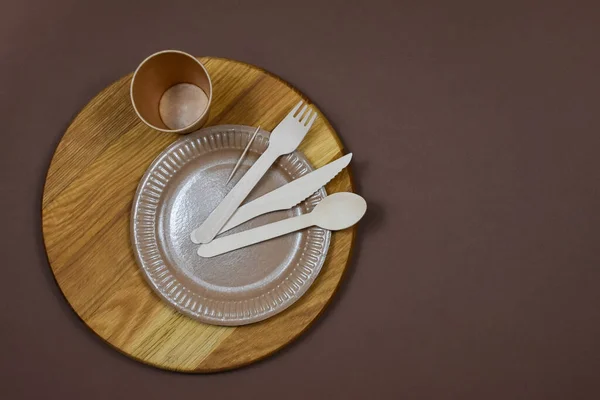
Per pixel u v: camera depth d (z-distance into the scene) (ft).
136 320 3.00
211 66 3.12
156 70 2.91
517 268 3.42
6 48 3.50
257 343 2.99
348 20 3.56
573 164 3.49
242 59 3.51
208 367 2.99
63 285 3.01
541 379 3.40
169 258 3.03
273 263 3.03
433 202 3.43
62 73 3.47
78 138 3.07
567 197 3.47
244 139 3.05
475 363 3.39
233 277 3.02
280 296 2.97
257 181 3.03
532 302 3.41
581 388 3.39
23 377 3.35
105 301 3.01
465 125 3.49
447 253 3.41
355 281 3.38
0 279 3.36
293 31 3.54
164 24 3.53
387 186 3.43
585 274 3.43
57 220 3.04
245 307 2.97
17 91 3.46
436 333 3.38
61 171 3.06
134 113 3.09
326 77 3.50
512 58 3.56
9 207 3.38
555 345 3.41
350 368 3.36
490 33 3.57
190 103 3.10
